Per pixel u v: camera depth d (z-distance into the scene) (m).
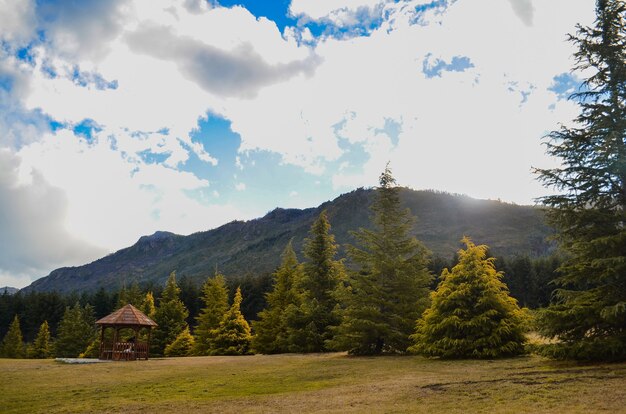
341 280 33.72
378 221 27.39
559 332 14.35
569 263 14.96
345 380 14.90
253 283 82.06
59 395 13.37
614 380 10.51
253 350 36.44
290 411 9.74
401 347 25.36
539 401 8.98
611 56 14.60
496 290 20.05
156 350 47.78
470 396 10.09
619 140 13.91
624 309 12.00
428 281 27.30
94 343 44.97
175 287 52.81
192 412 10.23
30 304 92.38
